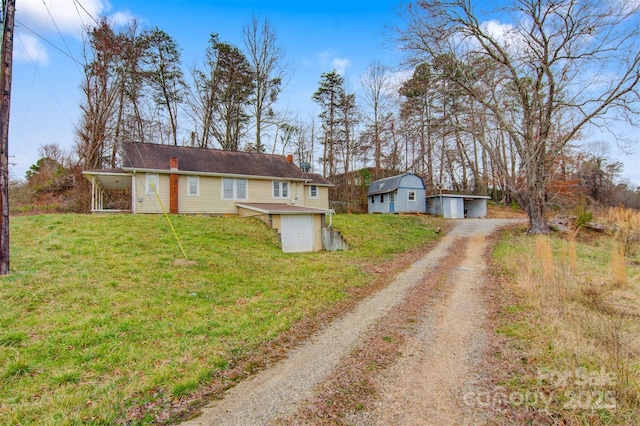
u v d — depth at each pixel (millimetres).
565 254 13438
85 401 3818
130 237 11789
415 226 23062
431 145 30031
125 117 28859
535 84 17500
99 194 20516
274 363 5000
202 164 19891
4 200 7539
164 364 4738
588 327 5879
